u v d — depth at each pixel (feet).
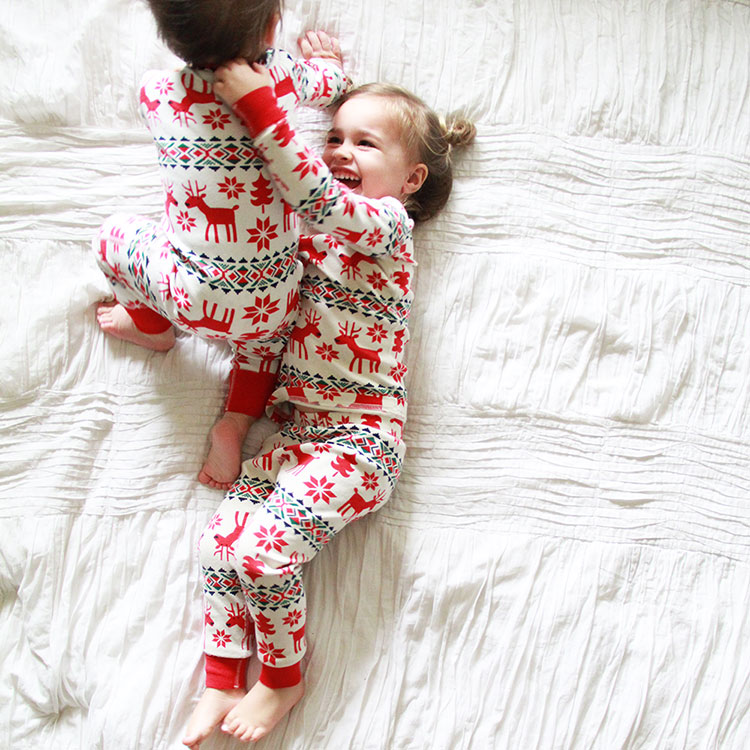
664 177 3.88
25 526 3.38
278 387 3.46
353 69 3.72
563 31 3.88
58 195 3.56
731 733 3.53
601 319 3.74
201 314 3.13
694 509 3.71
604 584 3.59
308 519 3.16
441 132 3.56
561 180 3.81
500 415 3.66
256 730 3.22
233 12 2.61
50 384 3.48
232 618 3.27
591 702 3.49
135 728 3.25
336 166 3.33
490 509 3.59
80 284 3.52
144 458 3.48
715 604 3.64
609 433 3.71
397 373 3.36
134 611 3.36
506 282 3.72
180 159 2.95
